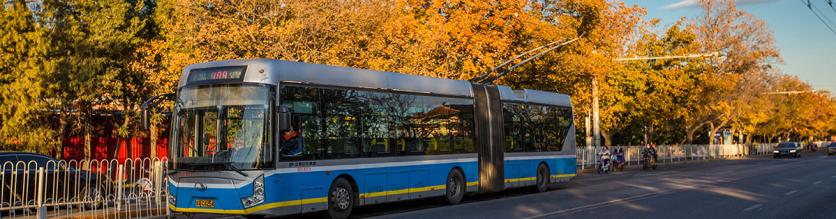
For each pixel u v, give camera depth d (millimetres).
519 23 30453
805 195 21172
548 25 31969
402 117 17188
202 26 25547
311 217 16812
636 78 48531
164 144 33656
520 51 31844
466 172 19391
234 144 13570
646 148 43062
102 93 28188
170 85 26125
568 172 24828
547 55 32562
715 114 59656
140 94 30016
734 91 57094
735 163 51219
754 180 28797
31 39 24578
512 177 21469
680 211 16641
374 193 16047
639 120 53656
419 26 28891
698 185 25828
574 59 33281
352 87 15711
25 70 24359
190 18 26500
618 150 41500
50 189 16438
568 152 24938
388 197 16469
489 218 15359
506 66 31422
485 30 29938
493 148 20688
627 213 16219
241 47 25797
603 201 19391
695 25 56906
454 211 17047
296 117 14094
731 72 56188
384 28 28688
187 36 26141
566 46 33125
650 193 22109
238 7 26500
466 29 28641
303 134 14227
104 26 27484
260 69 13719
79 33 26406
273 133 13555
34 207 14914
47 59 25188
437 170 18250
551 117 24141
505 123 21438
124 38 28000
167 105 27219
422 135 17828
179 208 13969
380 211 17547
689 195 21203
